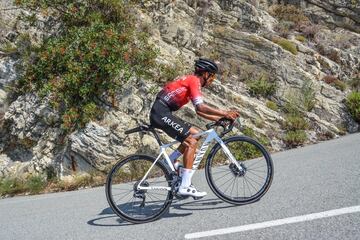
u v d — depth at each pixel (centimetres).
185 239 396
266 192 501
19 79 1033
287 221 408
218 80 1102
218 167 653
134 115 924
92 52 938
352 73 1266
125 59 963
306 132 991
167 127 478
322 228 381
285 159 775
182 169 474
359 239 348
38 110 960
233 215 449
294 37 1316
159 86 973
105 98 934
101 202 626
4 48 1121
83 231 464
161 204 479
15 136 985
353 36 1383
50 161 904
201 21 1249
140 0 1184
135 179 569
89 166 877
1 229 530
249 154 626
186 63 1092
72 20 1052
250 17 1293
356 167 603
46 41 1030
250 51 1180
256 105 1016
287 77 1124
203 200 531
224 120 486
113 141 881
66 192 808
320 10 1441
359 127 1054
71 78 928
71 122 910
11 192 866
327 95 1117
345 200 450
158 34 1151
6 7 1193
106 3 1034
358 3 1416
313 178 573
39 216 580
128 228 453
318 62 1220
